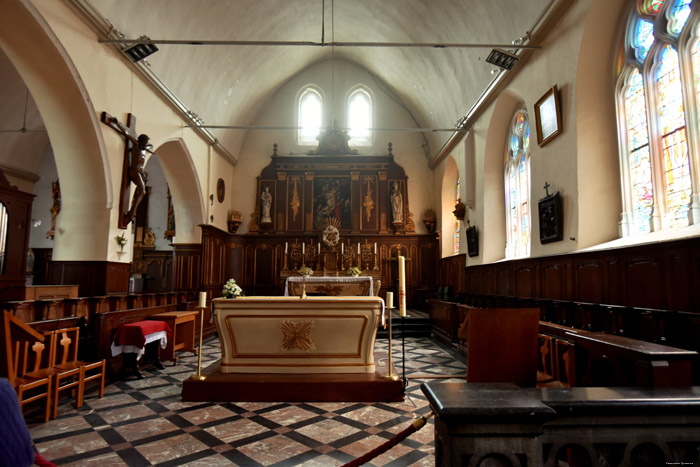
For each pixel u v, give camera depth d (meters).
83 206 8.25
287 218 17.14
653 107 6.30
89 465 3.79
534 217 8.66
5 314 4.48
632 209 6.85
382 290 16.78
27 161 15.55
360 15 13.76
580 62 7.04
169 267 17.52
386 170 17.50
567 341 4.70
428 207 17.50
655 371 3.31
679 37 5.73
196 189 13.53
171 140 11.41
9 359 4.45
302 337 6.25
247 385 5.82
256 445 4.25
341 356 6.34
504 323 3.94
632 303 5.68
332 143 17.50
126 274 8.89
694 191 5.49
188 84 11.58
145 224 17.72
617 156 7.11
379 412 5.32
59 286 6.94
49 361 5.38
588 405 1.71
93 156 8.04
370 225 17.22
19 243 10.27
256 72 14.80
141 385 6.74
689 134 5.55
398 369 7.98
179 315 8.86
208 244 14.33
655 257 5.25
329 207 17.27
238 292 6.48
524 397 1.77
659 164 6.20
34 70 7.15
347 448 4.18
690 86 5.59
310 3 13.34
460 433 1.62
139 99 9.47
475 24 10.00
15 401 1.51
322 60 18.09
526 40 8.51
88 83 7.56
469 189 12.59
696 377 4.26
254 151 17.64
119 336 7.21
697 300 4.60
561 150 7.62
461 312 10.16
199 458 3.94
